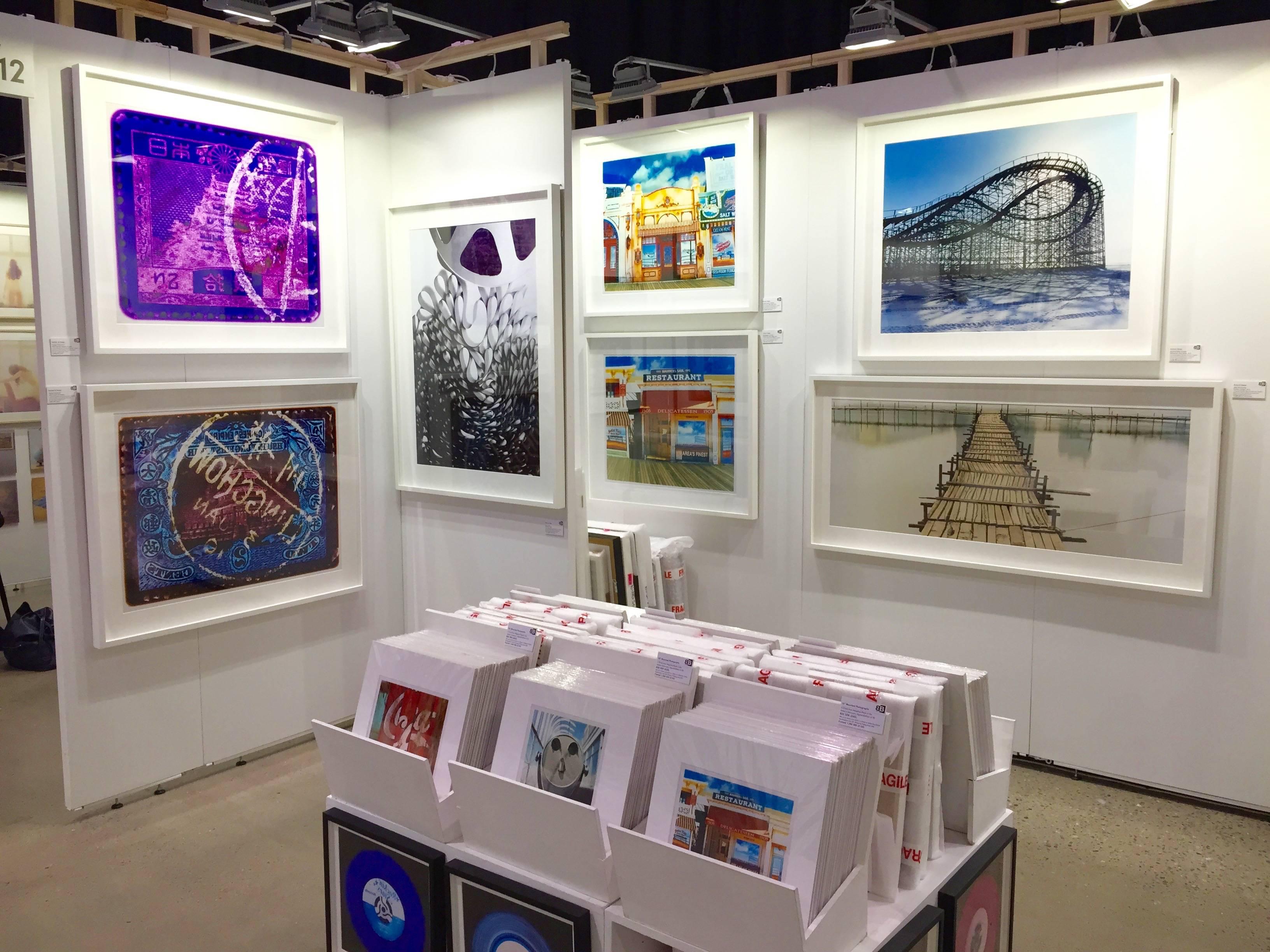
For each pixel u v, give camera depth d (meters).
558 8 5.47
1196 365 3.44
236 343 3.76
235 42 5.88
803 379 4.32
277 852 3.29
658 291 4.67
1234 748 3.49
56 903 3.00
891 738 1.85
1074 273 3.62
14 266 6.39
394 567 4.50
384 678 2.38
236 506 3.79
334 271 4.08
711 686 2.04
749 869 1.74
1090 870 3.15
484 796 2.00
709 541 4.69
